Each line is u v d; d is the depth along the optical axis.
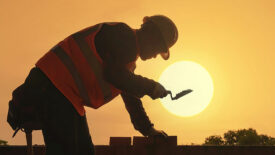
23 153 3.99
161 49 3.20
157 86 3.11
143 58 3.25
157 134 3.60
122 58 3.03
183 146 3.79
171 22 3.26
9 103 3.10
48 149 2.96
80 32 3.13
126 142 3.96
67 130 2.92
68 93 2.96
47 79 3.00
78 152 2.97
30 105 3.02
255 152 3.75
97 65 3.03
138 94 3.13
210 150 3.78
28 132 3.18
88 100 3.03
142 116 3.59
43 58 3.08
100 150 3.95
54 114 2.94
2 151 4.00
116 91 3.16
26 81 3.05
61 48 3.08
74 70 3.01
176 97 3.15
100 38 3.03
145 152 3.87
